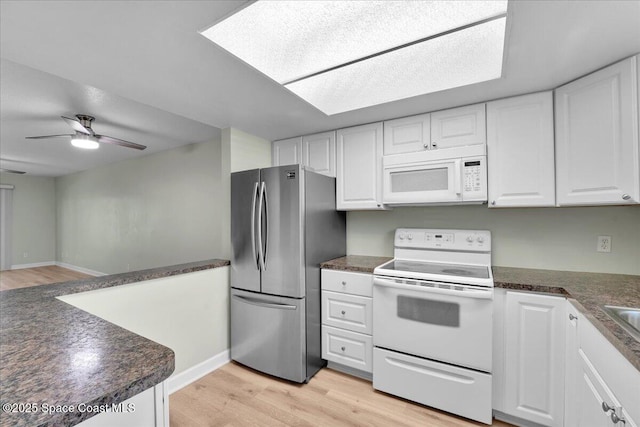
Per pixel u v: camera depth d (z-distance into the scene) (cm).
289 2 106
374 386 202
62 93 223
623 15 113
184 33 127
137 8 111
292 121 243
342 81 170
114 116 277
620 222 183
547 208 205
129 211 497
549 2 108
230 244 254
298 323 212
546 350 156
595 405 112
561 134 172
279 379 221
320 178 239
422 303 184
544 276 181
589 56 142
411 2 106
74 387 58
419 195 215
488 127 196
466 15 113
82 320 100
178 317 214
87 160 500
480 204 228
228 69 159
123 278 183
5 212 645
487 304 166
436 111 215
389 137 235
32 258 681
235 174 245
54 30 125
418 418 176
